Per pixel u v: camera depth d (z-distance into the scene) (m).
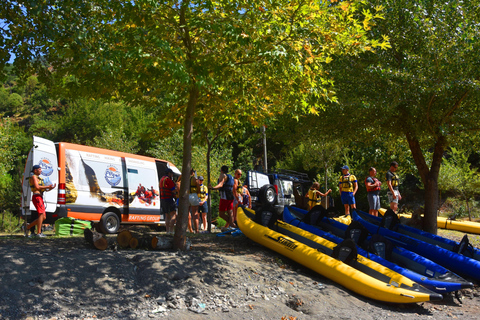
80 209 10.09
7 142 29.23
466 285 6.71
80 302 4.68
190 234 9.88
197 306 5.02
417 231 9.87
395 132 11.81
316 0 6.55
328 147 19.08
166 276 5.63
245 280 6.16
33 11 5.65
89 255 5.96
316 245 7.97
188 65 6.12
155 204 12.48
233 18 6.03
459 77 9.66
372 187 11.70
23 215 9.60
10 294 4.45
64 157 9.95
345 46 7.15
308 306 5.57
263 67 6.59
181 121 8.95
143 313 4.64
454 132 11.00
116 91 7.54
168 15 6.69
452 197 24.69
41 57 7.03
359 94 10.58
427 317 5.86
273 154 37.81
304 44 6.39
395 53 11.11
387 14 10.59
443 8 10.48
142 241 7.16
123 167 11.61
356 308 5.85
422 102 10.35
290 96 7.53
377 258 7.60
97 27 6.31
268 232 8.41
